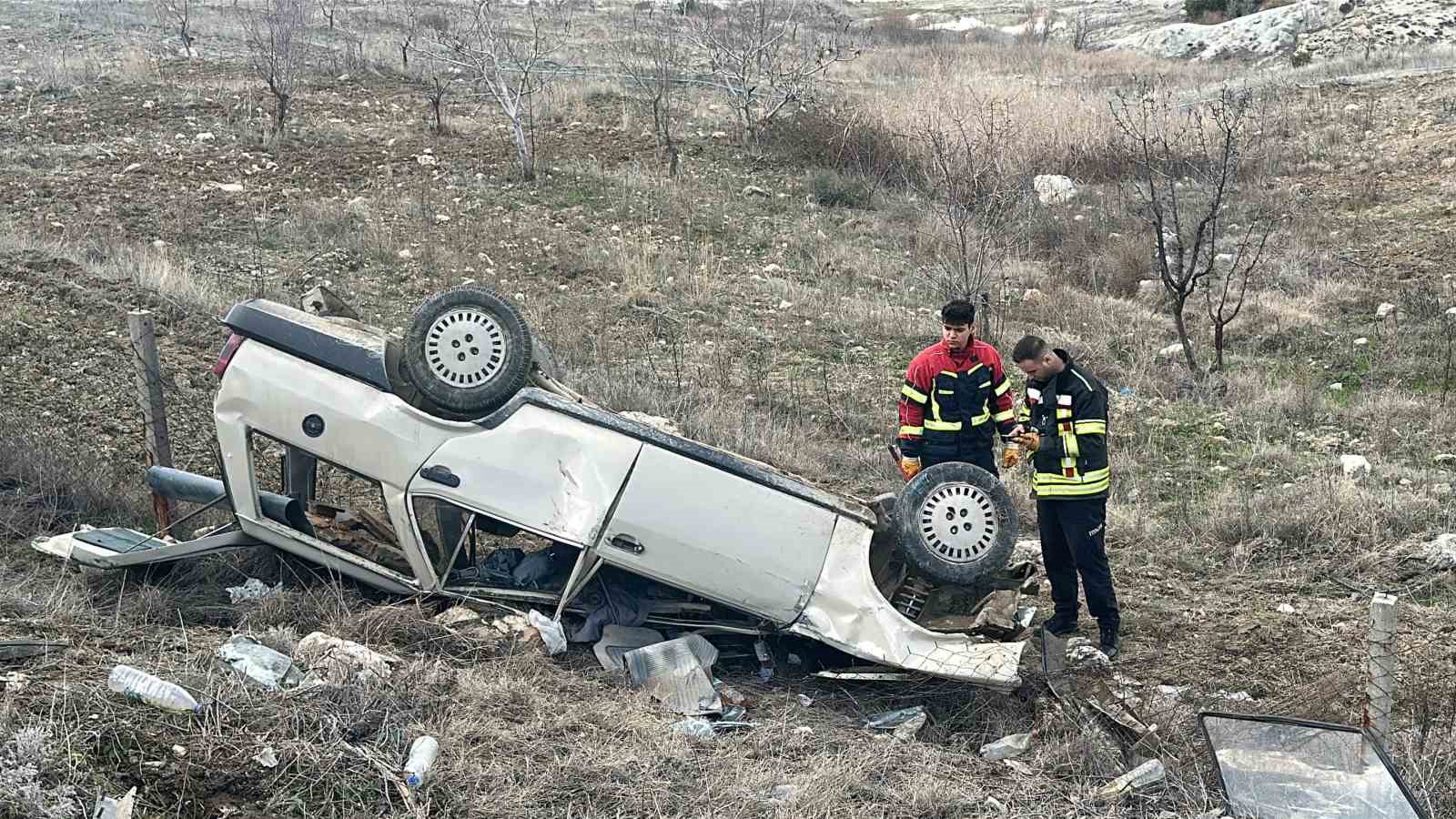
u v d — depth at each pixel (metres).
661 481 5.54
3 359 9.20
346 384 5.74
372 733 4.52
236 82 22.34
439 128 20.25
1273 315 13.52
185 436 8.38
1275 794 4.55
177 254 13.19
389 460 5.66
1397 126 21.64
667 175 18.92
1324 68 27.05
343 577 5.96
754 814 4.37
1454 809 4.61
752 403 10.51
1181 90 25.92
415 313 5.62
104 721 4.14
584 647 5.72
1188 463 9.55
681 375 10.96
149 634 5.23
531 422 5.65
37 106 19.84
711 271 14.68
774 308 13.54
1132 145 19.83
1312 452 9.88
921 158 19.75
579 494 5.56
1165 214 16.84
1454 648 6.32
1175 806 4.65
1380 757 4.57
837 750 4.98
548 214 16.56
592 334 12.12
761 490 5.62
